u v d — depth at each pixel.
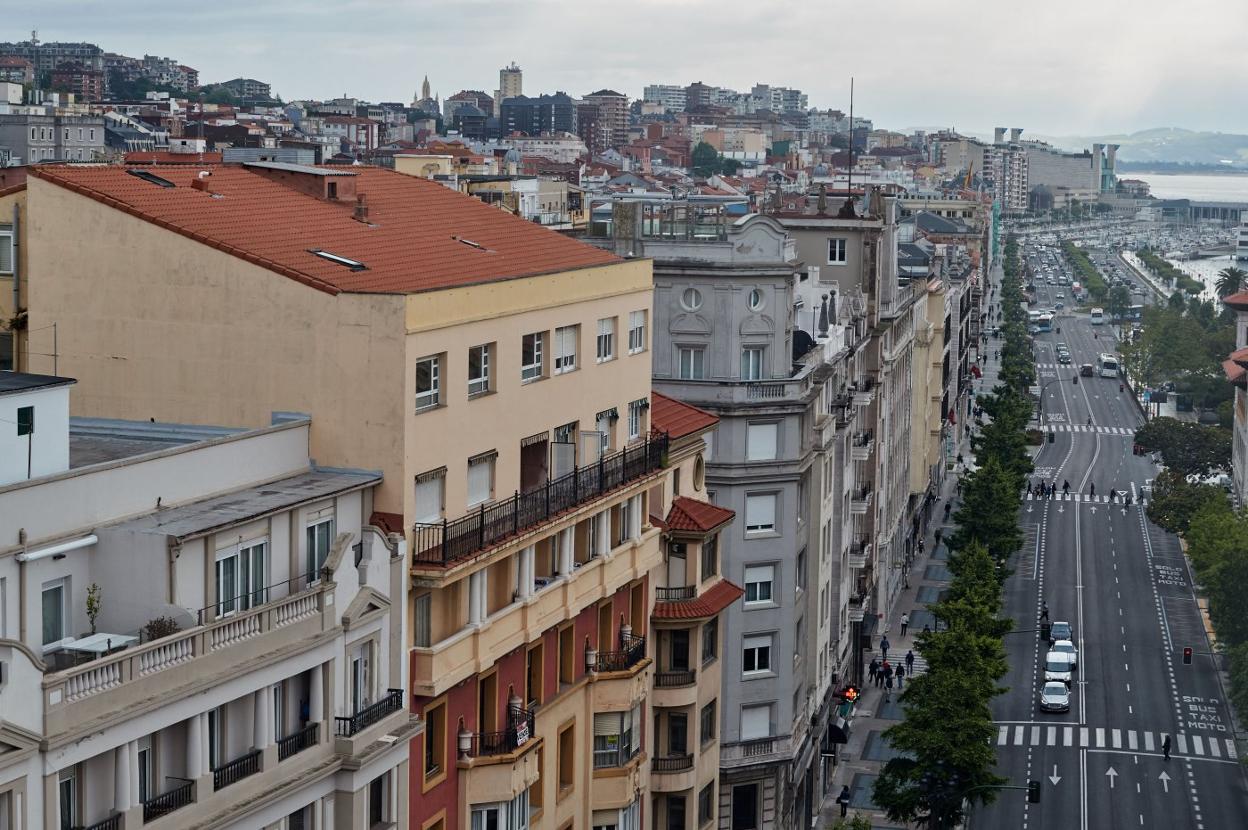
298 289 53.59
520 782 61.03
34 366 56.50
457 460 56.94
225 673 45.47
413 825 56.00
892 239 158.00
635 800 73.00
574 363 66.31
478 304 57.56
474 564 56.84
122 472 45.84
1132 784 126.94
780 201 183.50
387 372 53.06
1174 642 169.88
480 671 58.53
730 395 96.31
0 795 39.09
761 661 97.44
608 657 71.25
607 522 68.69
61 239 55.94
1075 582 195.75
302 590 50.00
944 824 100.88
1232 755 134.50
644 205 105.00
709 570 83.56
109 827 42.19
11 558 41.88
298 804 49.09
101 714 41.50
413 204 69.38
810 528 104.19
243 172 64.56
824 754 115.56
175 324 55.00
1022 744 136.50
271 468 51.88
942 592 174.00
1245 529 164.25
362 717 51.62
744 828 97.31
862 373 136.12
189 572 45.84
